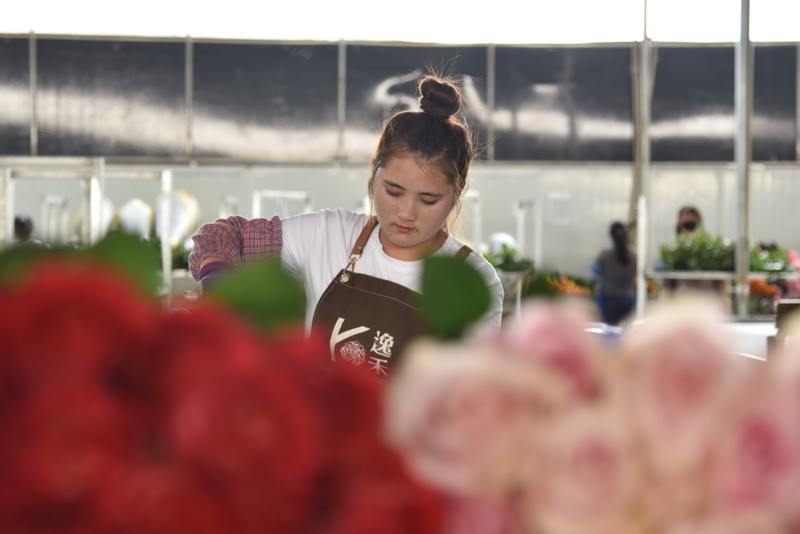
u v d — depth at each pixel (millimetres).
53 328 541
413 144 2172
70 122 12484
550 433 552
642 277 9906
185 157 12570
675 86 12828
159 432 545
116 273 623
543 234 12797
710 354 559
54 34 12383
